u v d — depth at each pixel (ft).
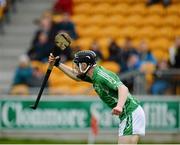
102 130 132.87
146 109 133.08
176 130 133.80
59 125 133.90
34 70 140.56
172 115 133.69
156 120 133.59
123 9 168.96
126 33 162.40
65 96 134.00
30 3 173.58
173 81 133.90
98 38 161.38
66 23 152.87
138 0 171.01
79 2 170.71
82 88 141.28
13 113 134.21
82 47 155.33
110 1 171.01
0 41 165.17
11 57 161.79
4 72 156.87
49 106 133.80
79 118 133.69
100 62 144.66
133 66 141.49
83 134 133.69
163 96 133.39
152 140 133.59
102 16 167.53
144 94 133.08
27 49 163.53
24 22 168.86
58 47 76.02
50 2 174.40
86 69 73.41
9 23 168.76
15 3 172.96
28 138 134.21
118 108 70.23
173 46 144.05
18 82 139.85
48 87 139.95
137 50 144.66
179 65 137.59
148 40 161.27
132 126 72.49
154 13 167.32
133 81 132.98
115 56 144.66
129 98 73.00
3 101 134.10
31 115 134.00
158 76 133.90
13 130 134.41
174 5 168.76
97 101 133.08
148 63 142.61
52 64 76.89
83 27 164.76
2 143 127.13
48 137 134.21
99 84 72.79
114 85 71.67
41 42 150.20
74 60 74.08
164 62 139.95
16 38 165.89
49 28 152.15
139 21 165.89
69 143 128.77
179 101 133.59
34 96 134.21
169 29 163.63
